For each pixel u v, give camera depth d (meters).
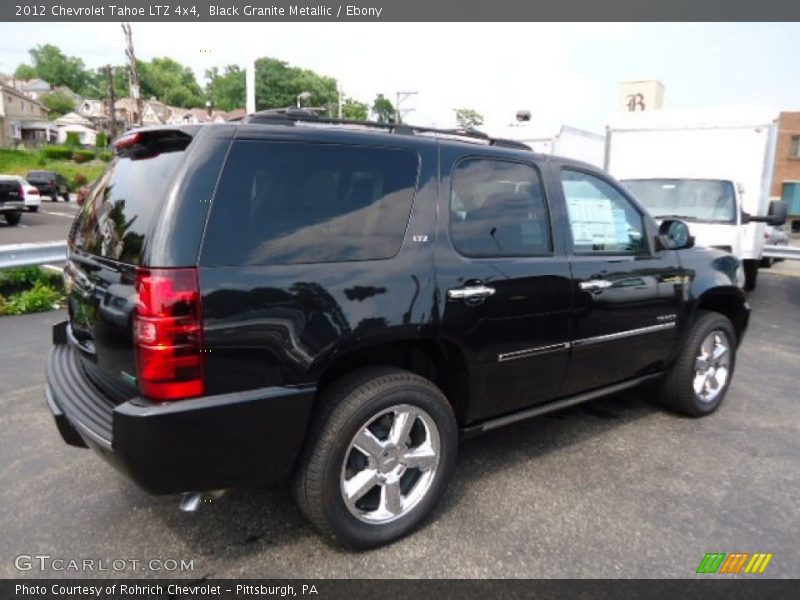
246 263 2.36
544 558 2.75
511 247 3.20
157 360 2.21
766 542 2.91
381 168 2.79
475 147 3.15
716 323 4.44
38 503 3.12
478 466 3.63
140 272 2.24
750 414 4.61
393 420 2.81
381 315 2.65
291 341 2.44
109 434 2.36
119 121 55.41
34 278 7.79
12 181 20.55
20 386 4.77
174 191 2.29
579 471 3.59
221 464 2.38
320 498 2.59
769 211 8.66
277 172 2.51
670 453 3.87
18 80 94.88
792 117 29.31
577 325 3.48
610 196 3.82
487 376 3.11
